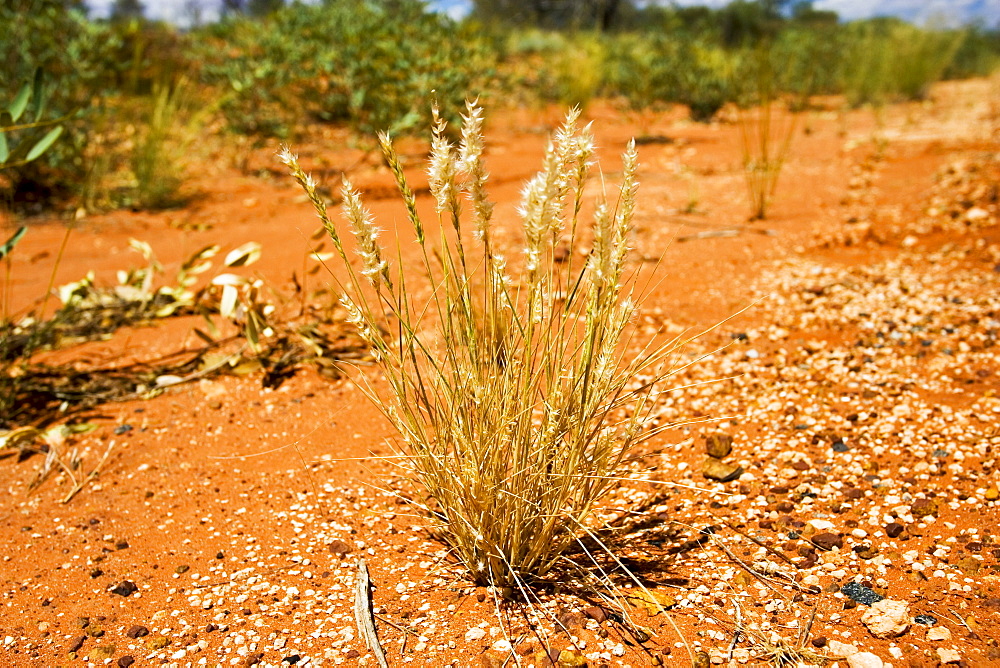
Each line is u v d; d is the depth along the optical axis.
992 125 9.14
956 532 2.06
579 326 3.31
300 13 8.50
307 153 7.90
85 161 6.53
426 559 2.15
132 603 2.00
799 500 2.29
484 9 15.54
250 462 2.72
